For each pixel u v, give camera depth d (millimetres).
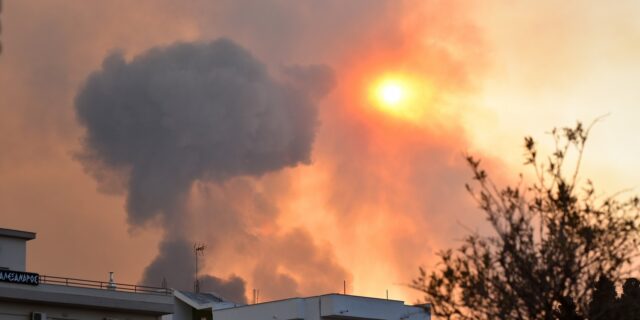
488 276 31328
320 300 130875
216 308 140375
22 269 106812
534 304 31000
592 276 31328
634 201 31812
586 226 31344
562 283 31016
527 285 31078
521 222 31656
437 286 31453
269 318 133125
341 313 129125
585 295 31234
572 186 31797
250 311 135375
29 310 103688
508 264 31406
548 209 31766
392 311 134000
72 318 107500
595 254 31375
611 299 31188
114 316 111688
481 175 32156
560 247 31234
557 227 31484
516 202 31844
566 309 30969
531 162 32188
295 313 130625
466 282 31297
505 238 31562
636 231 31453
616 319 31375
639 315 31047
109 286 112125
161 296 116000
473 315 31234
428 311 31844
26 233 107812
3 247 105812
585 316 31000
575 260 31266
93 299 109062
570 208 31406
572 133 32094
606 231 31375
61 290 106312
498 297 31156
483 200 31984
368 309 132250
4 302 101500
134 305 113000
